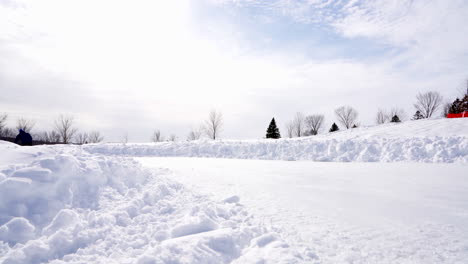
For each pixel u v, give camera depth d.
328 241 2.64
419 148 9.88
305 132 57.19
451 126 15.15
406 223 3.11
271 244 2.53
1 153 3.92
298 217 3.36
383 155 10.27
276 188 5.01
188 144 16.31
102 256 2.29
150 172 5.02
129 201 3.54
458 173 6.55
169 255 2.19
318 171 7.38
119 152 16.61
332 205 3.88
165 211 3.41
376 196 4.38
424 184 5.30
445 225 3.03
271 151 13.16
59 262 2.16
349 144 11.54
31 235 2.50
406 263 2.20
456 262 2.20
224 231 2.74
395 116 51.53
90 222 2.76
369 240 2.65
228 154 14.12
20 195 2.83
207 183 5.39
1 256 2.18
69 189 3.21
